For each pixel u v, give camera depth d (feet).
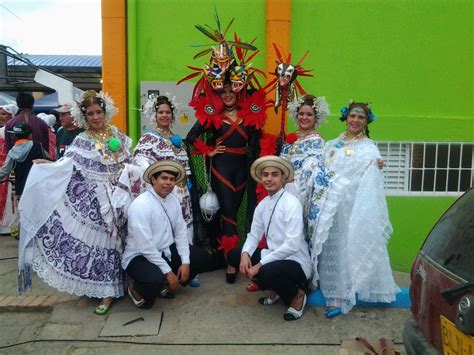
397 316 11.45
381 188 11.49
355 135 12.16
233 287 13.37
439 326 6.53
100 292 11.70
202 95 14.37
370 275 11.17
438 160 16.29
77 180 11.70
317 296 11.98
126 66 15.61
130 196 12.06
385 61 15.87
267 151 13.73
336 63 15.81
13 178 18.94
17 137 16.72
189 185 14.37
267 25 15.44
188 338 10.48
